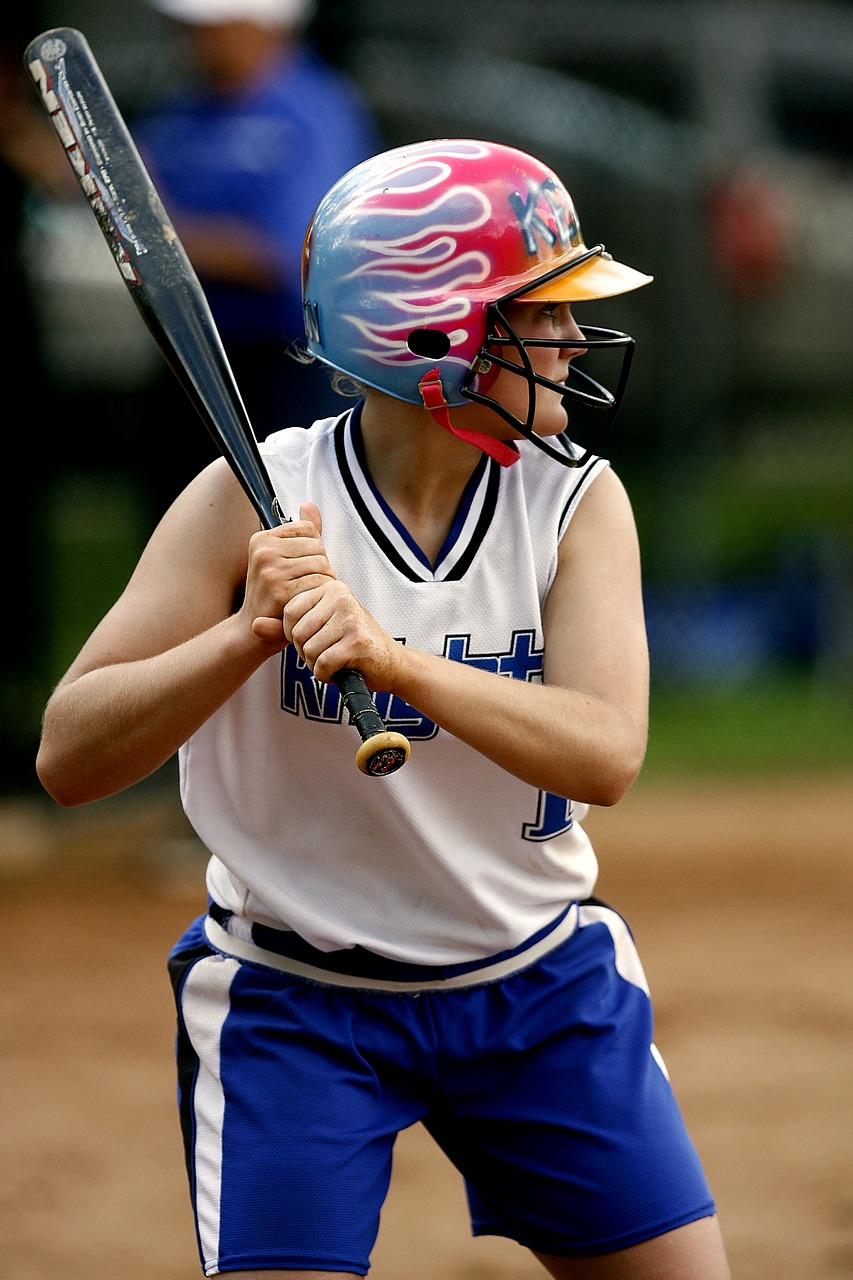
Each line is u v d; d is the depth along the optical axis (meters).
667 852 24.05
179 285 8.74
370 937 8.10
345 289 7.89
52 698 7.96
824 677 34.62
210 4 19.72
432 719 7.52
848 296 41.47
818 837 24.98
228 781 8.16
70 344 30.86
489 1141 8.22
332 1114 7.83
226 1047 8.08
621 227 35.66
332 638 7.27
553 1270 8.27
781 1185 13.33
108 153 9.01
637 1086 8.12
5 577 24.47
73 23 28.95
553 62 38.03
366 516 8.07
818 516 42.41
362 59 32.91
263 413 20.27
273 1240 7.59
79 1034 16.47
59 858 23.16
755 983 18.14
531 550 8.11
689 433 36.34
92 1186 13.32
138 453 32.22
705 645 34.66
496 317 7.75
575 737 7.64
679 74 39.19
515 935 8.25
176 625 8.06
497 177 7.90
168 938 19.58
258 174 19.86
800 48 38.84
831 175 41.66
